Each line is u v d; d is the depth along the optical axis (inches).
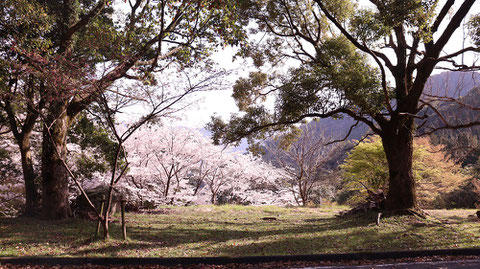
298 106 533.3
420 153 1016.2
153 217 603.2
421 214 524.4
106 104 386.6
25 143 545.6
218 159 1086.4
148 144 891.4
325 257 285.4
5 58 458.3
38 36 493.0
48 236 385.4
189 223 540.4
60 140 522.9
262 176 1255.5
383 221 497.0
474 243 335.3
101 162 639.8
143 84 402.6
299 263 275.3
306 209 831.7
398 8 458.0
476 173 1175.6
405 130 557.6
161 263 276.7
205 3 434.6
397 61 578.9
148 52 583.5
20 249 317.1
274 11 626.2
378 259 289.0
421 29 477.4
